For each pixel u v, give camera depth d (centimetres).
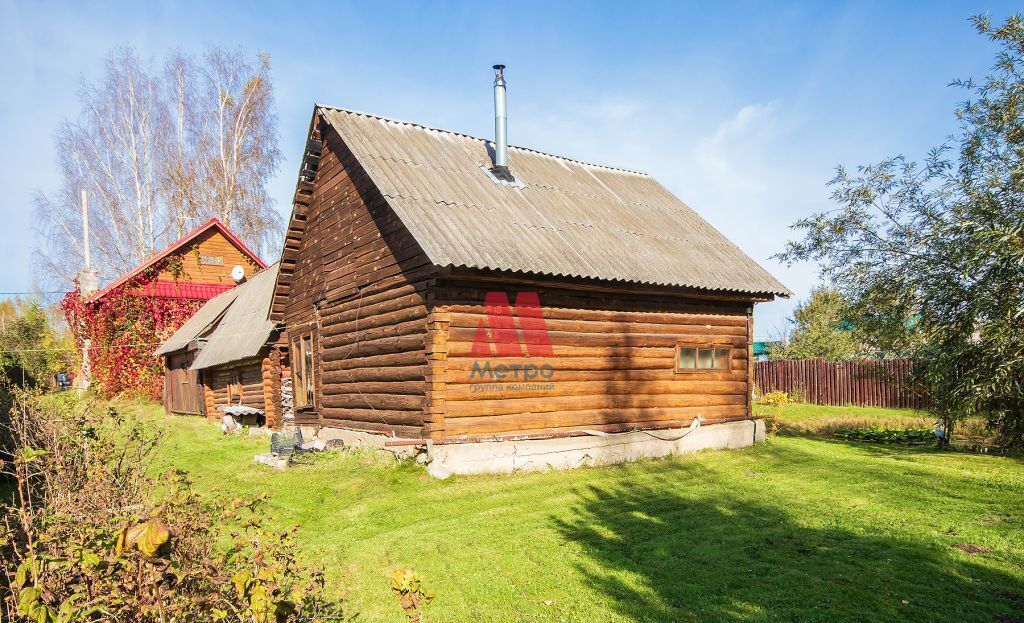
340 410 1185
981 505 755
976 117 1172
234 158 3200
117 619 279
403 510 749
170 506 383
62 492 441
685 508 757
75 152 3042
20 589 273
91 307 2572
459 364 909
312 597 395
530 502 781
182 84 3180
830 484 887
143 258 3102
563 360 1013
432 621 462
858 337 1354
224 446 1323
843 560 562
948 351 1045
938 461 1069
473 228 959
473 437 900
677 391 1162
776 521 696
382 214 1047
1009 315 927
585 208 1274
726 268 1246
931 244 1155
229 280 2931
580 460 998
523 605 484
